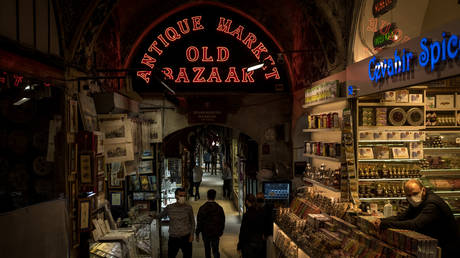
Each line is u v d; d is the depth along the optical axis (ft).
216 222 21.86
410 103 17.31
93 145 15.30
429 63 10.93
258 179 29.43
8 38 11.57
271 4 28.09
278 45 29.76
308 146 22.89
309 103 22.26
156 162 29.58
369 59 14.97
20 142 13.26
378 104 17.13
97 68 20.75
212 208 21.93
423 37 11.30
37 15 13.84
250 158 33.04
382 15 16.52
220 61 29.84
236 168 42.04
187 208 21.02
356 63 16.21
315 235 15.72
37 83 13.37
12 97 12.73
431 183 18.47
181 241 20.84
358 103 17.08
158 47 29.66
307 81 25.17
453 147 19.31
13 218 9.50
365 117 17.16
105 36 22.93
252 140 32.81
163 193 34.24
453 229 12.26
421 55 11.35
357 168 17.02
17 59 12.01
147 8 28.60
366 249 12.59
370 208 15.65
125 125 18.24
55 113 14.42
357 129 16.97
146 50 29.55
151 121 28.96
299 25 26.81
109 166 23.67
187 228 20.92
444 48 10.21
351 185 16.69
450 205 18.24
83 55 17.70
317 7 19.40
